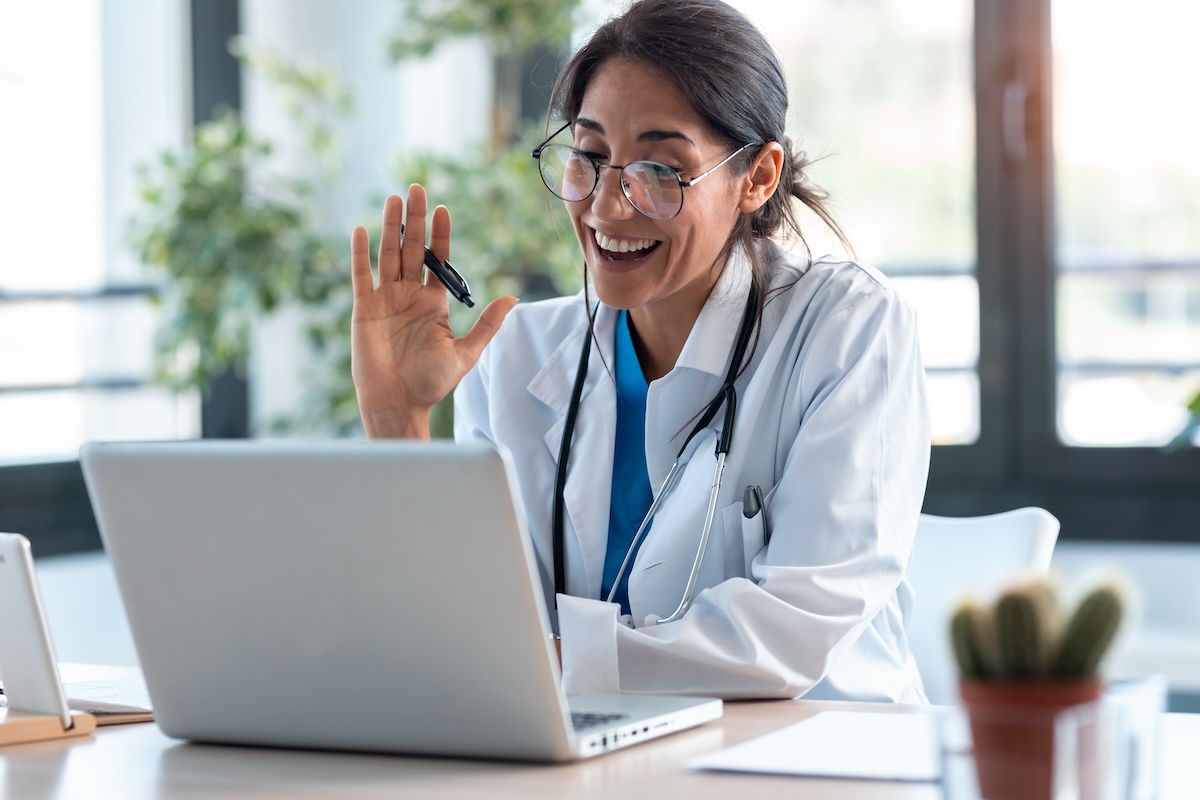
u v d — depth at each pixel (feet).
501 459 3.09
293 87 11.01
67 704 3.98
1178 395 10.54
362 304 5.37
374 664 3.38
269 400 12.20
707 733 3.73
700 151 4.97
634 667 4.24
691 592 5.04
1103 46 10.49
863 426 4.87
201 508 3.44
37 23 10.37
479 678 3.28
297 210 11.00
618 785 3.14
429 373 5.31
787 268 5.53
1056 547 10.80
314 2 12.39
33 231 10.35
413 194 5.38
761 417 5.20
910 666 5.35
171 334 10.48
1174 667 9.47
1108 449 10.71
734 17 5.13
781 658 4.28
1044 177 10.68
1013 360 10.92
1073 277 10.75
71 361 10.66
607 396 5.50
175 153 10.99
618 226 4.97
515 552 3.13
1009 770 2.50
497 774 3.27
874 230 11.11
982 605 2.64
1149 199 10.48
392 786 3.19
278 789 3.20
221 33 11.63
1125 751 2.56
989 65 10.73
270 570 3.41
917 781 3.11
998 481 11.00
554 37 10.97
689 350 5.29
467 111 12.73
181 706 3.70
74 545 10.47
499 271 11.03
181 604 3.58
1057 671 2.57
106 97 10.93
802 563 4.60
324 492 3.28
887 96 11.03
